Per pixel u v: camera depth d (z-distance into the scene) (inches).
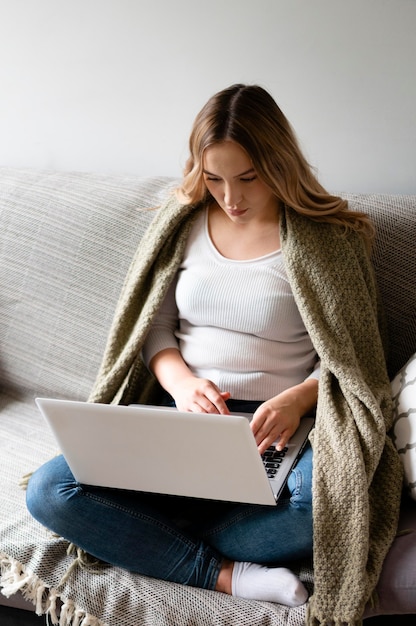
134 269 62.3
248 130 53.5
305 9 67.3
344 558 48.6
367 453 50.7
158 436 47.4
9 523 55.6
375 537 49.7
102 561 53.2
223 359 57.1
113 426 48.1
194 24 72.1
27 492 53.1
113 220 69.6
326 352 54.1
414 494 51.1
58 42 78.5
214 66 72.6
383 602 48.2
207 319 58.1
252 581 50.1
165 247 61.2
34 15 78.7
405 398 53.1
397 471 51.4
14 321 73.0
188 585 51.8
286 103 70.4
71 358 70.7
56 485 52.1
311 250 56.6
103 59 77.2
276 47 69.4
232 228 59.4
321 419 52.9
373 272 58.8
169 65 74.5
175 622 49.4
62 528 51.9
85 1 76.0
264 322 56.2
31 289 72.2
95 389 60.2
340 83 67.9
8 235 73.4
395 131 67.4
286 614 48.3
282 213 58.5
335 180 70.8
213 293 57.5
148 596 50.6
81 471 51.3
